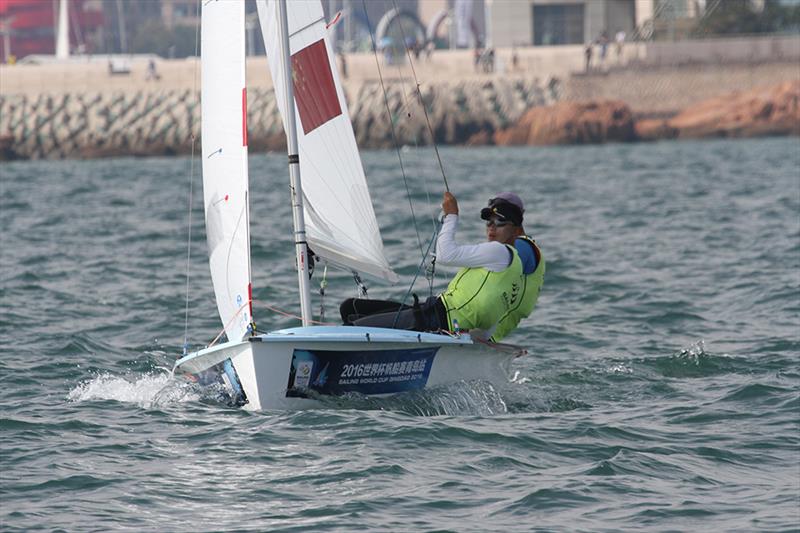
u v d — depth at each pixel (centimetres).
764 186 13450
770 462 3234
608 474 3097
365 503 2842
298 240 3741
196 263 7769
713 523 2741
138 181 16875
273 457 3192
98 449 3284
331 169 3944
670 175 15725
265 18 3906
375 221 4009
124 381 4247
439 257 3772
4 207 12269
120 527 2683
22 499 2870
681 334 5331
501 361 3962
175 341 5162
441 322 3794
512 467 3148
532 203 12150
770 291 6331
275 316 5741
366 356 3594
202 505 2834
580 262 7656
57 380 4306
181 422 3553
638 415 3738
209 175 3809
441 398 3766
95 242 9000
